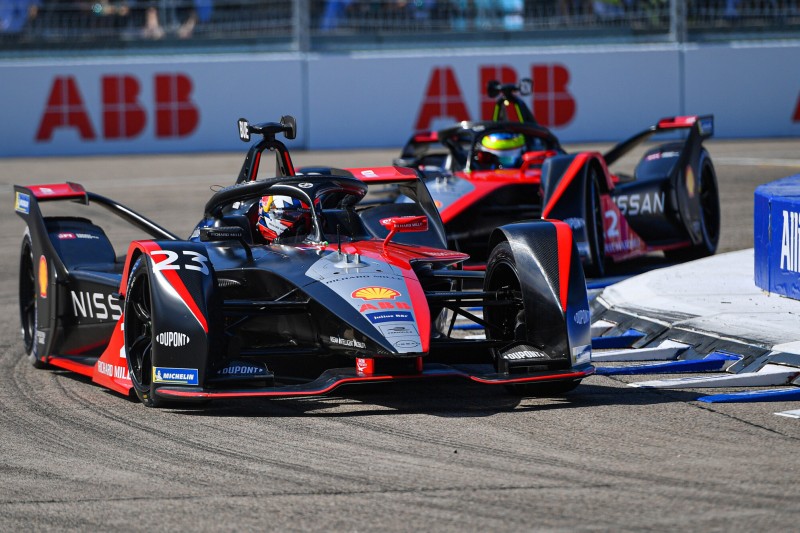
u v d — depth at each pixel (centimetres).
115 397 2362
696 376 2388
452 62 8331
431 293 2272
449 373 2109
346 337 2114
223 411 2181
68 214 5738
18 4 8719
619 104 8244
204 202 6000
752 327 2639
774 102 8231
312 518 1534
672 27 8344
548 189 3584
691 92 8238
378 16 8812
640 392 2256
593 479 1672
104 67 8406
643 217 3909
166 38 8762
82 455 1897
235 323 2270
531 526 1477
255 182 2575
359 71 8400
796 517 1487
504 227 2338
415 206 3045
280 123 2934
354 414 2128
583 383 2366
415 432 1978
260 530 1493
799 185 3288
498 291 2330
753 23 8425
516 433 1952
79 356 2658
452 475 1712
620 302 3112
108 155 8444
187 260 2156
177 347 2103
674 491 1605
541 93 8231
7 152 8438
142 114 8438
